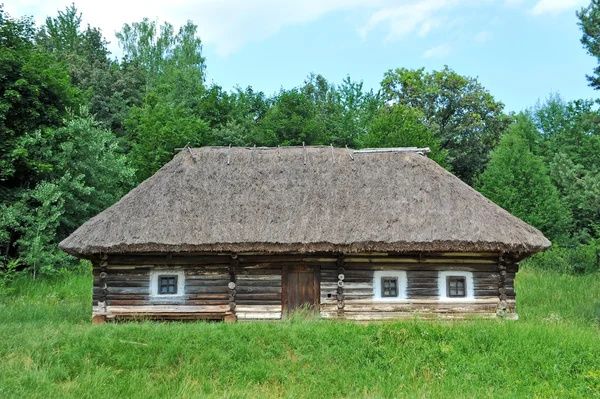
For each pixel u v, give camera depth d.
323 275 15.98
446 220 15.23
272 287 15.99
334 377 11.12
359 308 15.77
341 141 37.84
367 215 15.52
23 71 22.33
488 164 34.19
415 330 12.80
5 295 18.89
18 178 22.84
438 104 39.41
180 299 15.82
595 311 17.52
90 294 19.75
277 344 12.29
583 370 11.23
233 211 15.79
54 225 21.88
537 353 11.80
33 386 10.20
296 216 15.59
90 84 38.56
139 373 11.12
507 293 15.91
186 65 46.09
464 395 10.31
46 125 23.55
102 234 15.06
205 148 17.94
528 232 15.25
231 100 38.28
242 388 10.70
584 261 25.56
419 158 17.34
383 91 41.41
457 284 16.00
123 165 26.11
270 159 17.64
